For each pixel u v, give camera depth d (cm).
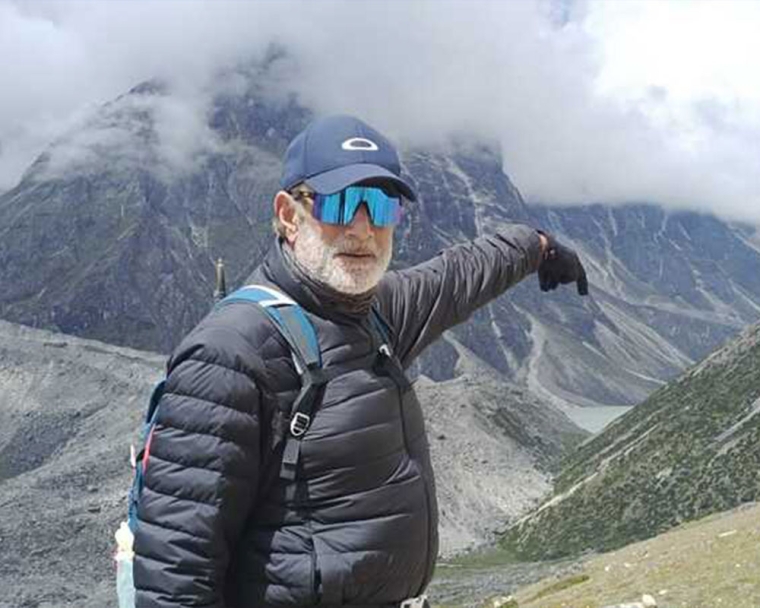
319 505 105
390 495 107
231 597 108
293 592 104
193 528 101
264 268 113
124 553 110
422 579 113
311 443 104
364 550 105
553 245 142
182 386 103
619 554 1162
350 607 107
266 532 106
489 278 131
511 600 1173
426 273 128
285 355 105
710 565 720
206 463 101
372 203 107
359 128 111
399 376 112
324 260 107
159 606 101
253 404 103
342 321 110
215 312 109
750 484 2723
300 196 109
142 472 107
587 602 777
